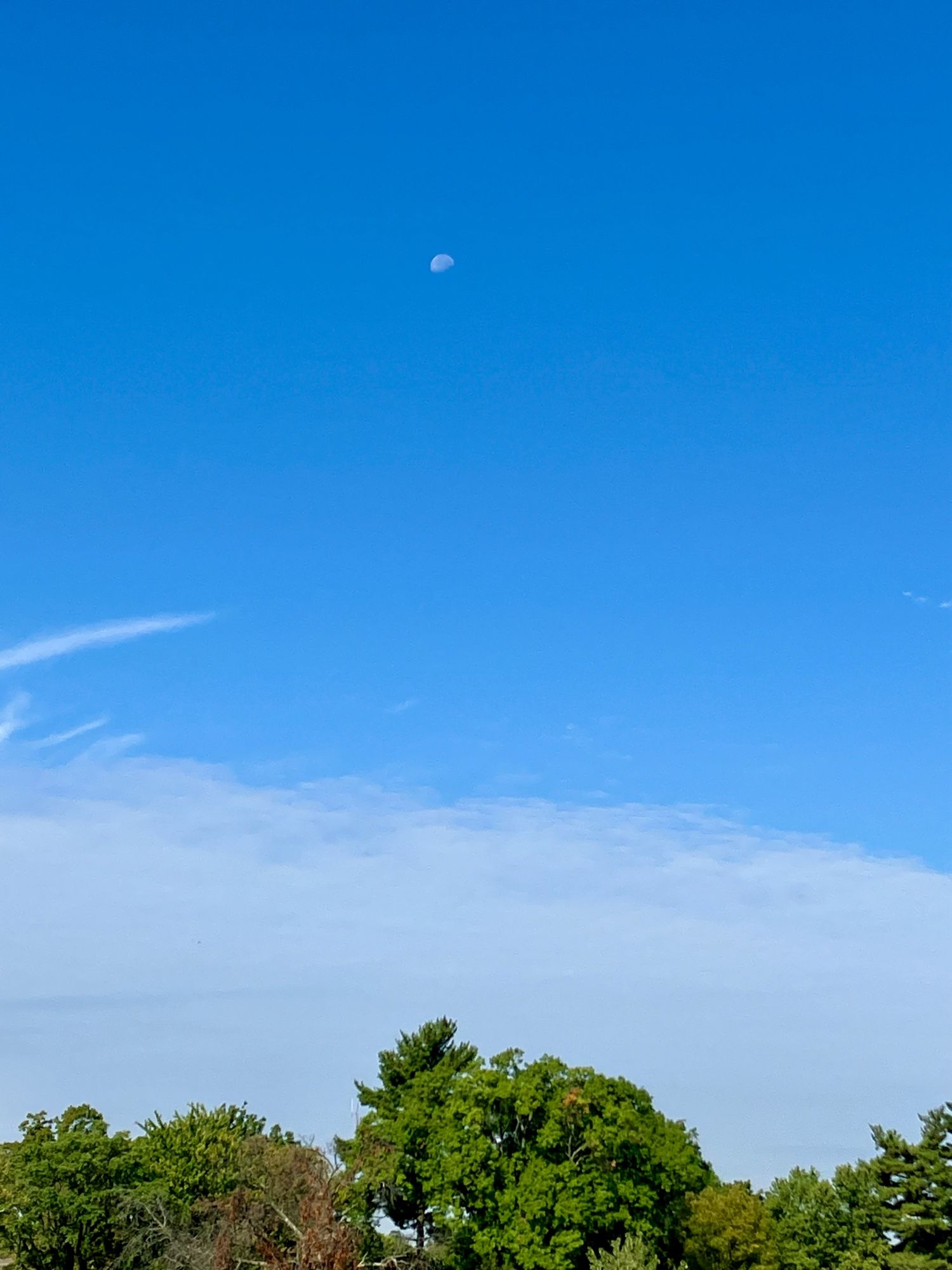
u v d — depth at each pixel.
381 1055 79.31
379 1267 60.16
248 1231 60.75
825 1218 64.12
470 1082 65.12
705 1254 63.41
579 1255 61.78
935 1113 63.88
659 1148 66.06
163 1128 80.19
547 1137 62.25
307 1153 63.97
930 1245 60.91
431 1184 62.94
